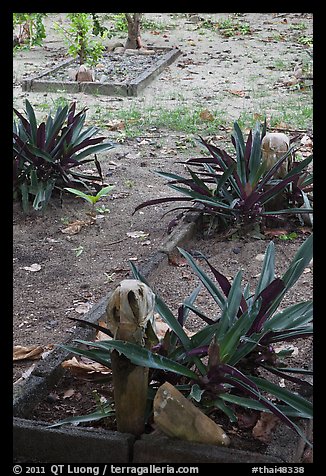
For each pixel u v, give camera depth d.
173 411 3.02
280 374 3.34
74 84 10.09
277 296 3.48
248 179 5.37
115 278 4.96
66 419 3.17
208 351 3.15
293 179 5.28
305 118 8.56
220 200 5.58
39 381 3.54
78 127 6.41
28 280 4.95
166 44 13.16
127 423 3.07
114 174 6.91
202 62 11.84
